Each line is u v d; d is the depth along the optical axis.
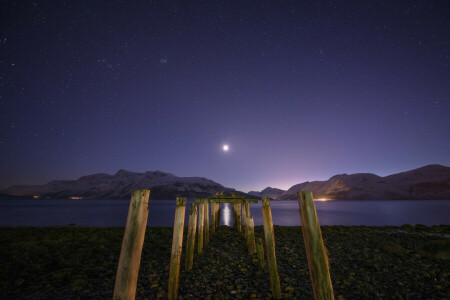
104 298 5.96
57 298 5.95
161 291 6.14
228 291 6.23
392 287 6.54
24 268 8.19
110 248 11.52
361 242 12.85
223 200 15.64
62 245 12.00
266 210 5.91
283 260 9.43
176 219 5.92
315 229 3.43
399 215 61.44
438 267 8.26
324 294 3.23
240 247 11.51
